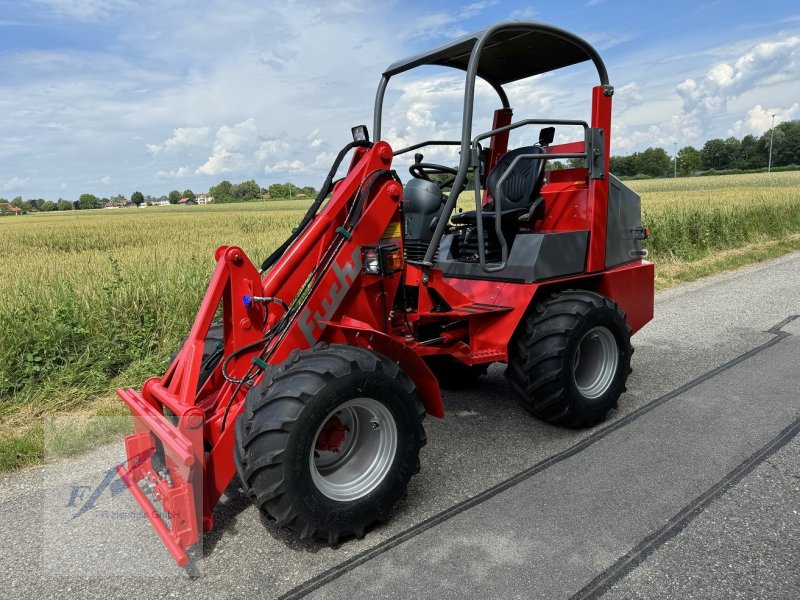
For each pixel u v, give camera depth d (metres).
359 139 3.48
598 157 4.10
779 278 9.07
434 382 3.23
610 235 4.34
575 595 2.41
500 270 3.88
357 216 3.33
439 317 3.82
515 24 3.56
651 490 3.20
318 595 2.47
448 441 3.95
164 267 8.33
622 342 4.12
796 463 3.42
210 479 2.78
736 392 4.55
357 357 2.81
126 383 5.19
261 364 2.99
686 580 2.47
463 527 2.93
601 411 4.01
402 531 2.93
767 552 2.63
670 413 4.23
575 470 3.47
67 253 13.83
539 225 4.38
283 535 2.93
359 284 3.38
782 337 5.90
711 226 12.76
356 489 2.85
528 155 3.86
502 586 2.48
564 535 2.82
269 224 22.55
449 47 3.74
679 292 8.52
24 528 3.03
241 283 3.02
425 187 4.16
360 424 2.98
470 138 3.51
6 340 5.19
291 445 2.58
